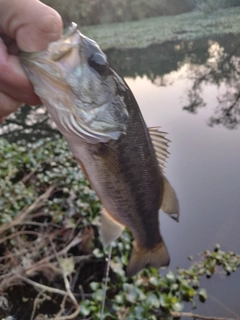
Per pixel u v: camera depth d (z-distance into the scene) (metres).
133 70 1.24
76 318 0.42
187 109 0.94
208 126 0.84
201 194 0.63
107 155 0.25
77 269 0.48
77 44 0.22
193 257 0.52
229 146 0.75
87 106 0.23
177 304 0.42
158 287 0.44
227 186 0.64
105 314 0.40
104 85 0.23
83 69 0.22
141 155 0.27
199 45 1.26
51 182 0.65
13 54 0.21
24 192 0.60
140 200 0.28
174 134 0.82
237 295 0.46
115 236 0.30
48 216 0.59
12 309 0.46
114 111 0.24
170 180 0.66
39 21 0.19
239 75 1.09
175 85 1.09
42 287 0.42
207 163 0.70
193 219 0.58
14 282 0.45
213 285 0.47
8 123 1.11
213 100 0.97
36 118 1.13
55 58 0.21
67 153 0.77
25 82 0.20
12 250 0.50
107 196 0.27
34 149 0.82
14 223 0.49
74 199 0.59
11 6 0.20
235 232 0.55
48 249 0.51
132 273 0.33
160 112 0.94
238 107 0.91
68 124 0.22
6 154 0.75
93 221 0.53
